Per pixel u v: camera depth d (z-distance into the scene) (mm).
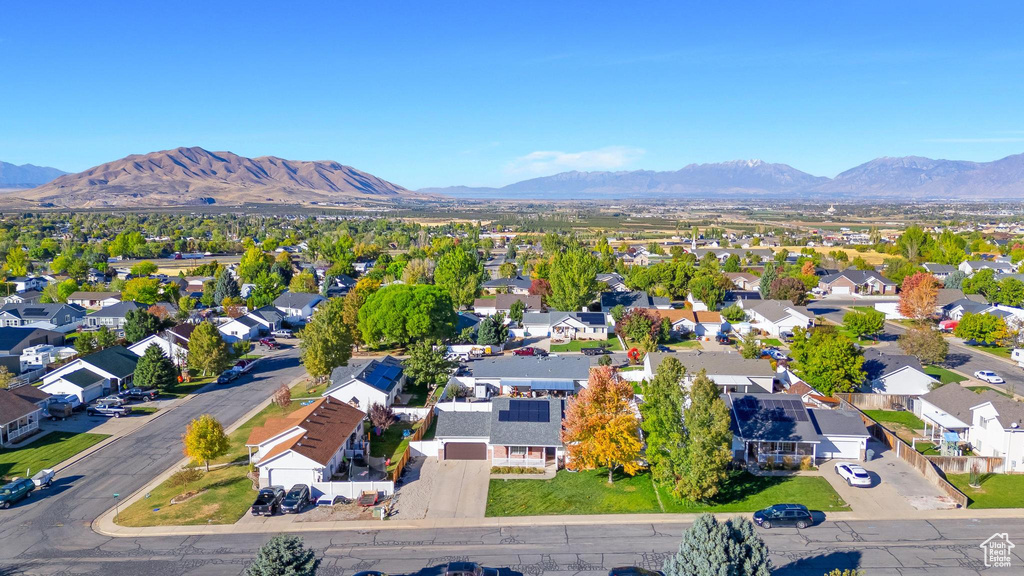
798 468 50469
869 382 71062
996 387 70750
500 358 76000
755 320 108500
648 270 135000
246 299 130375
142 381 71375
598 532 41094
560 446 50781
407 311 87000
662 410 46750
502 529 41594
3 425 55719
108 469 51594
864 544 38969
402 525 42156
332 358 74938
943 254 171000
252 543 39719
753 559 30797
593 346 95188
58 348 87062
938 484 47062
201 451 49219
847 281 142625
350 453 53469
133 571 36469
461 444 53312
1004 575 35438
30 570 36594
